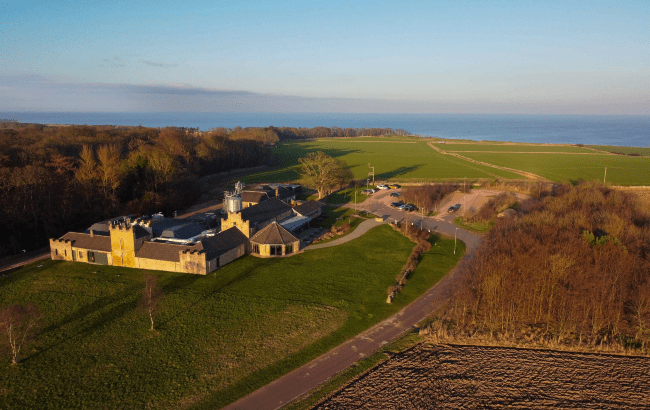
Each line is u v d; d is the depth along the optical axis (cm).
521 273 6894
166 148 17850
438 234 11662
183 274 8431
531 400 5016
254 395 5016
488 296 6706
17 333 6247
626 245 8406
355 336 6344
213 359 5678
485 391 5162
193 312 6912
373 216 13300
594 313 6388
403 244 10544
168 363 5581
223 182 19138
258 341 6128
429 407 4875
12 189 10638
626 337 6319
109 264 8981
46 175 11369
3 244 9938
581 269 6838
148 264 8719
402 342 6188
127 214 12488
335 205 15025
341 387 5191
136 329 6391
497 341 6234
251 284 8019
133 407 4781
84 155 12925
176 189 14462
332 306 7219
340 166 17100
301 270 8744
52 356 5703
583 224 9419
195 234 10344
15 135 14938
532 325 6612
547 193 15288
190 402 4881
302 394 5044
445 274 8750
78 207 12000
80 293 7556
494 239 8600
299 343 6106
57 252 9288
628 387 5247
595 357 5856
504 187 17100
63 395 4950
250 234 9819
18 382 5169
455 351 5978
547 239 7962
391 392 5109
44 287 7806
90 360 5625
